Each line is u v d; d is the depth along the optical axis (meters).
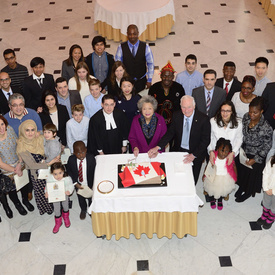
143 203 3.54
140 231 3.87
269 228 4.22
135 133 4.14
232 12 9.03
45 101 4.29
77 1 9.69
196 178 4.46
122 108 4.51
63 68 5.36
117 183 3.68
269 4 8.63
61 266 3.88
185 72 5.01
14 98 4.04
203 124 3.93
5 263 3.93
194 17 8.85
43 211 4.35
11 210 4.53
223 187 4.12
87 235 4.21
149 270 3.81
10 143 3.94
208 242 4.09
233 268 3.81
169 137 4.11
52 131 3.97
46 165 4.00
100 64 5.44
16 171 4.03
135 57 5.48
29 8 9.47
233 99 4.48
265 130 3.93
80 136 4.45
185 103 3.74
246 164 4.17
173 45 7.88
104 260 3.93
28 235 4.24
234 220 4.35
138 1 7.85
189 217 3.74
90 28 8.54
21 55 7.73
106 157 4.03
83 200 4.29
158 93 4.47
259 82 4.78
